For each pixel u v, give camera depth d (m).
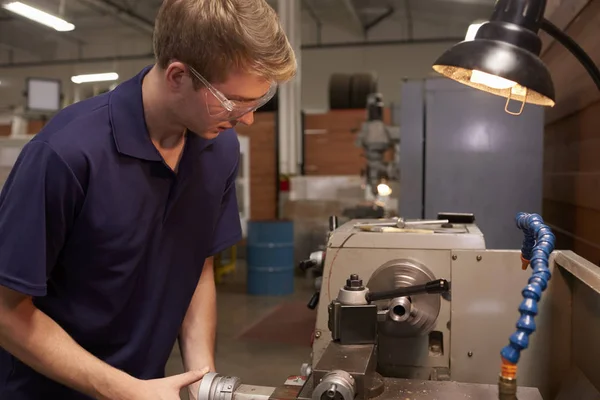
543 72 0.76
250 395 0.70
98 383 0.74
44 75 8.15
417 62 7.28
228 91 0.71
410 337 0.99
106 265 0.82
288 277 4.54
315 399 0.62
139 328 0.90
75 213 0.78
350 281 0.80
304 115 5.88
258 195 6.09
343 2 6.23
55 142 0.74
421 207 2.04
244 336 3.45
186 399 0.98
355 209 3.62
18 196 0.72
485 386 0.75
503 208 1.96
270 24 0.70
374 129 3.64
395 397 0.71
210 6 0.67
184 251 0.94
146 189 0.84
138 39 7.92
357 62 7.41
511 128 1.95
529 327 0.54
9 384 0.86
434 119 2.01
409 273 0.96
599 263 1.34
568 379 0.94
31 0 6.41
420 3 6.57
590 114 1.44
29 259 0.71
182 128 0.83
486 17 6.73
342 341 0.74
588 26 1.35
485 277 0.99
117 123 0.80
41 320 0.75
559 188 1.89
